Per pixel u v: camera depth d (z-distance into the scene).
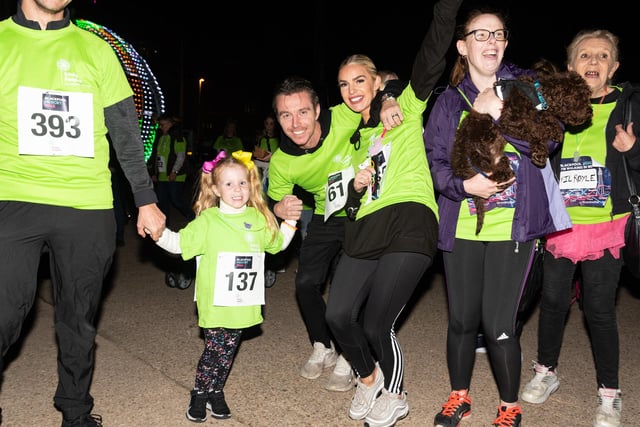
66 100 3.01
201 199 3.83
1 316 2.99
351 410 3.69
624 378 4.46
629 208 3.58
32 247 3.04
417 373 4.45
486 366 4.59
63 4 2.96
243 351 4.81
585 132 3.65
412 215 3.32
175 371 4.36
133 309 5.83
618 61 3.66
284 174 4.14
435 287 6.83
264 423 3.64
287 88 3.82
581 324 5.64
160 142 9.80
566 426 3.70
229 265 3.64
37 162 2.97
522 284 3.29
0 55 2.91
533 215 3.20
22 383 4.09
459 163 3.18
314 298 4.29
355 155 3.77
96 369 4.35
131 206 11.05
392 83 3.67
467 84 3.35
